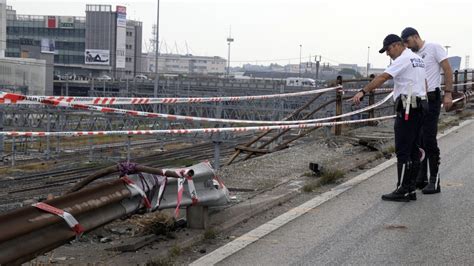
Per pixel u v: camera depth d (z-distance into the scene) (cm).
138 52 14412
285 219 711
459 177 957
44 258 548
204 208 640
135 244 572
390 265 548
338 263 555
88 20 12656
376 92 1653
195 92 6347
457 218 710
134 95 6775
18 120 3834
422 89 773
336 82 1386
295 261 561
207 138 3538
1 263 412
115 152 3881
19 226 423
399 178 798
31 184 2608
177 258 565
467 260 560
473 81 2347
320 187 891
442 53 830
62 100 696
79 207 476
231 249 595
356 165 1046
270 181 898
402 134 782
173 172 579
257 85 6184
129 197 544
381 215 727
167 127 3816
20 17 12725
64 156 3762
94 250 576
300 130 1784
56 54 12750
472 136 1455
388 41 769
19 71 7269
